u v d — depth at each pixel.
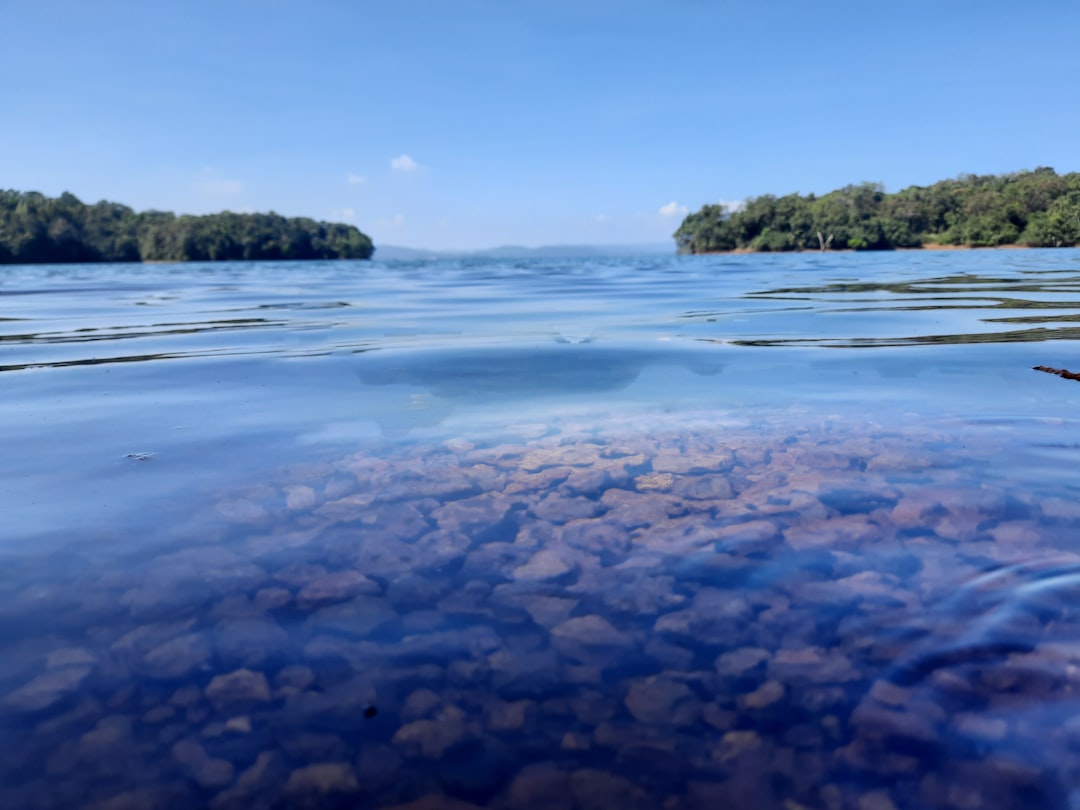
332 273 27.72
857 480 2.39
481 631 1.59
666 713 1.31
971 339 5.43
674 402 3.65
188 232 87.81
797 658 1.44
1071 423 2.99
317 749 1.24
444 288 14.41
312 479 2.56
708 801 1.11
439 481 2.52
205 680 1.43
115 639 1.57
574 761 1.20
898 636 1.50
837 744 1.21
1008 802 1.08
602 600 1.70
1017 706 1.27
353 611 1.68
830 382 4.02
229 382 4.33
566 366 4.69
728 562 1.86
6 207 92.50
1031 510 2.08
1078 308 7.52
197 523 2.18
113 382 4.36
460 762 1.21
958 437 2.85
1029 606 1.57
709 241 88.88
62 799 1.13
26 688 1.40
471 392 3.96
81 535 2.09
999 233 64.19
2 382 4.39
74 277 26.56
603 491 2.39
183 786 1.16
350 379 4.37
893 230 75.88
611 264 33.31
